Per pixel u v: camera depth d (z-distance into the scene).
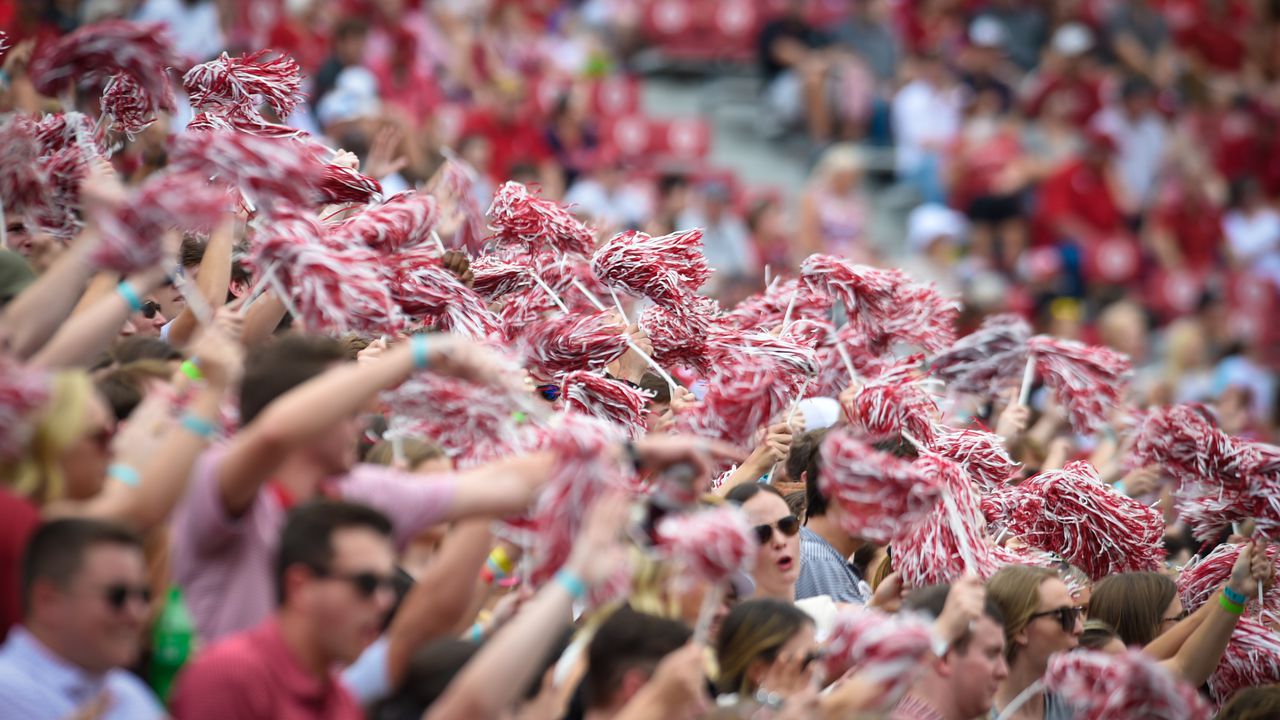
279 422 11.13
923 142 59.16
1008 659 15.78
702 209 45.72
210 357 11.73
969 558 15.36
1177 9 72.75
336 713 10.84
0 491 11.34
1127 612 17.84
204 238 18.03
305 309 13.50
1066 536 18.48
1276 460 18.31
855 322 18.98
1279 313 56.81
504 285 17.97
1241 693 16.55
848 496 14.17
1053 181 56.38
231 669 10.61
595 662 12.09
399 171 26.52
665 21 67.31
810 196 49.91
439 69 49.56
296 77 17.44
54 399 11.55
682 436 14.59
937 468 15.77
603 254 17.44
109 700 10.55
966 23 66.69
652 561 13.36
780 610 13.21
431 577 12.02
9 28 30.59
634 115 56.41
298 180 13.72
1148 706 13.09
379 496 11.99
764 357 16.14
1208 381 46.34
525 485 12.40
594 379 16.11
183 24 38.09
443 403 13.47
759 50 64.25
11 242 17.88
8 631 11.16
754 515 15.21
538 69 56.72
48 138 16.55
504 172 46.12
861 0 66.81
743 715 11.62
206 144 13.54
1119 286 53.84
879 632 11.70
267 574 11.66
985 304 34.25
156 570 12.51
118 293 13.85
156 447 11.77
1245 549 18.03
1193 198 59.53
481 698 10.63
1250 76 70.75
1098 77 61.94
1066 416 20.12
